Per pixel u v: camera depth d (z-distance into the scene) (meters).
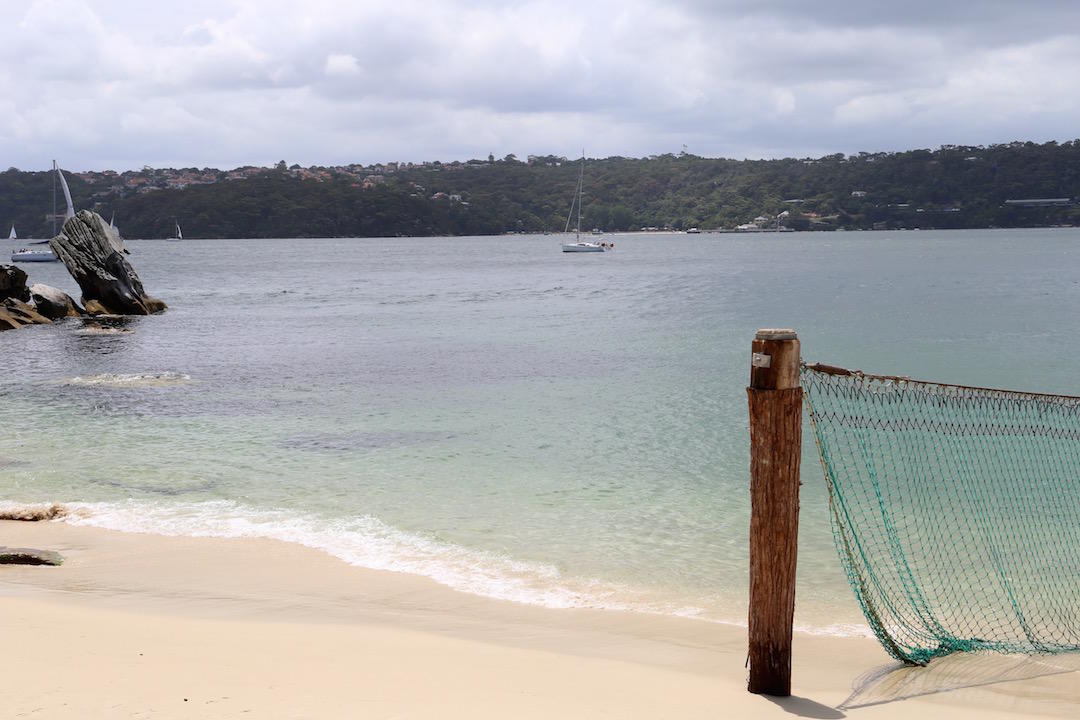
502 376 32.16
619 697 8.08
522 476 18.08
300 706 7.49
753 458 7.99
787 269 117.44
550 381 30.83
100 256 59.97
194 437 21.94
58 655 8.70
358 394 28.55
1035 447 19.08
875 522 14.73
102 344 43.50
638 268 127.88
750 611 8.28
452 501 16.27
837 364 34.81
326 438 21.84
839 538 13.95
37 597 11.23
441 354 38.72
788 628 8.17
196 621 10.30
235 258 179.38
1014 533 14.04
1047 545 13.48
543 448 20.62
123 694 7.64
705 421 23.59
